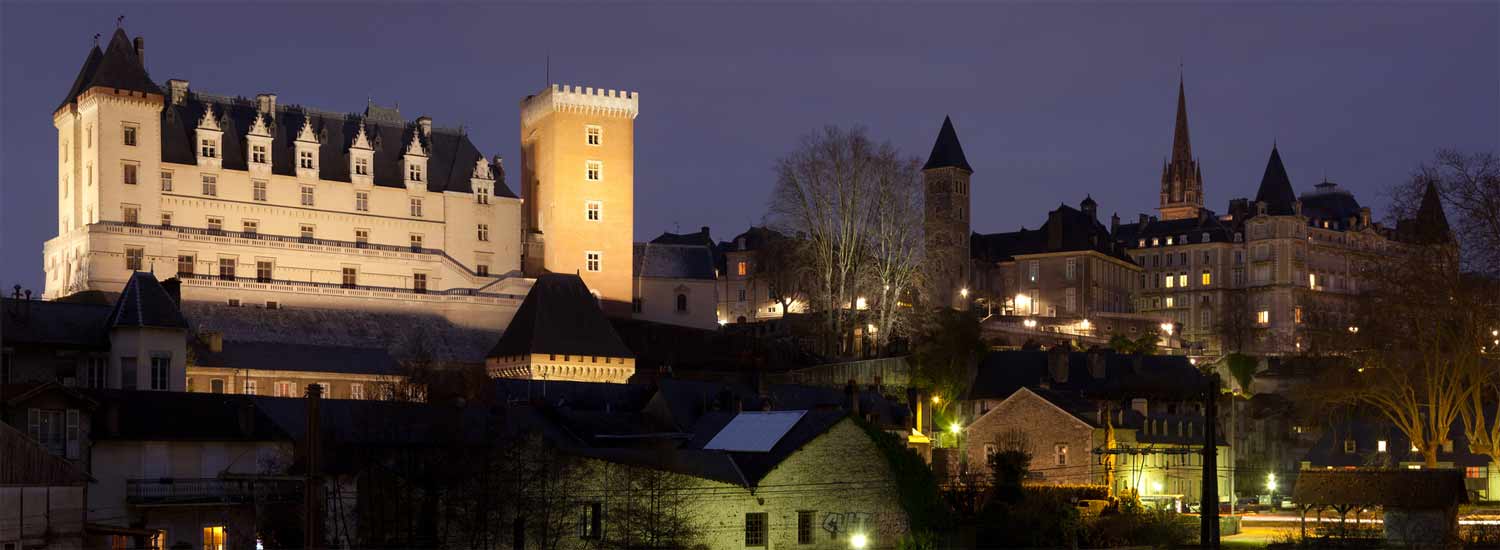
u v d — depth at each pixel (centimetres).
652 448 7850
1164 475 11169
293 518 6938
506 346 12012
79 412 6825
